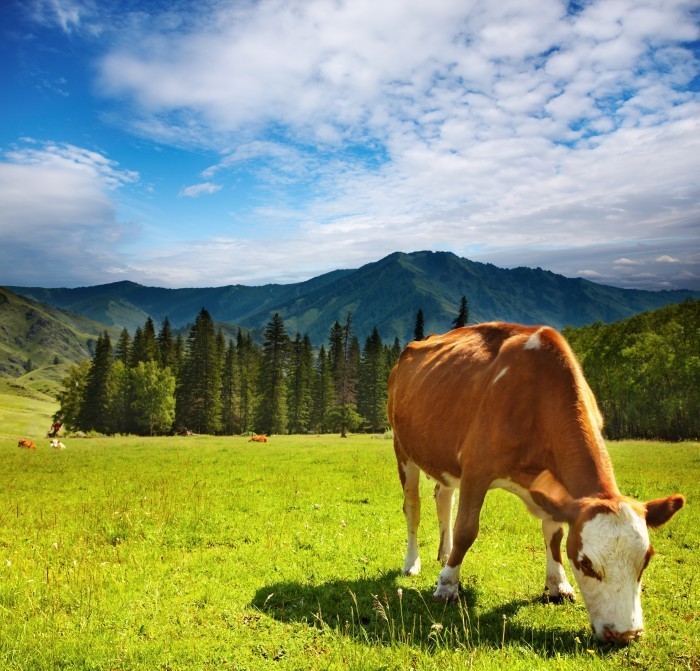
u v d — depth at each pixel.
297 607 5.62
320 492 13.37
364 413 93.62
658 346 62.38
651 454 24.28
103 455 27.12
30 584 6.29
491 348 5.96
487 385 5.44
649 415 63.75
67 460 24.11
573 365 5.02
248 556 7.55
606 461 4.49
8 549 8.02
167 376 82.38
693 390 60.09
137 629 5.07
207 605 5.65
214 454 27.44
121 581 6.41
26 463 22.58
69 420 85.50
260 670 4.31
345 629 4.96
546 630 4.86
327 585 6.34
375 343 94.62
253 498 12.41
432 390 6.25
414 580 6.45
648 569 6.89
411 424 6.54
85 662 4.41
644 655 4.22
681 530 8.88
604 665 4.06
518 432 5.00
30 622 5.19
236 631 5.02
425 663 4.24
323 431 93.44
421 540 8.49
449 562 5.51
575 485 4.43
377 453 27.14
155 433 81.81
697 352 60.50
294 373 92.25
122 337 105.12
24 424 90.56
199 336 85.38
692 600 5.64
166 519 9.79
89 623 5.16
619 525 3.83
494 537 8.63
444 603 5.50
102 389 81.38
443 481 6.16
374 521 9.94
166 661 4.43
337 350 100.50
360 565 7.14
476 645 4.57
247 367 102.62
